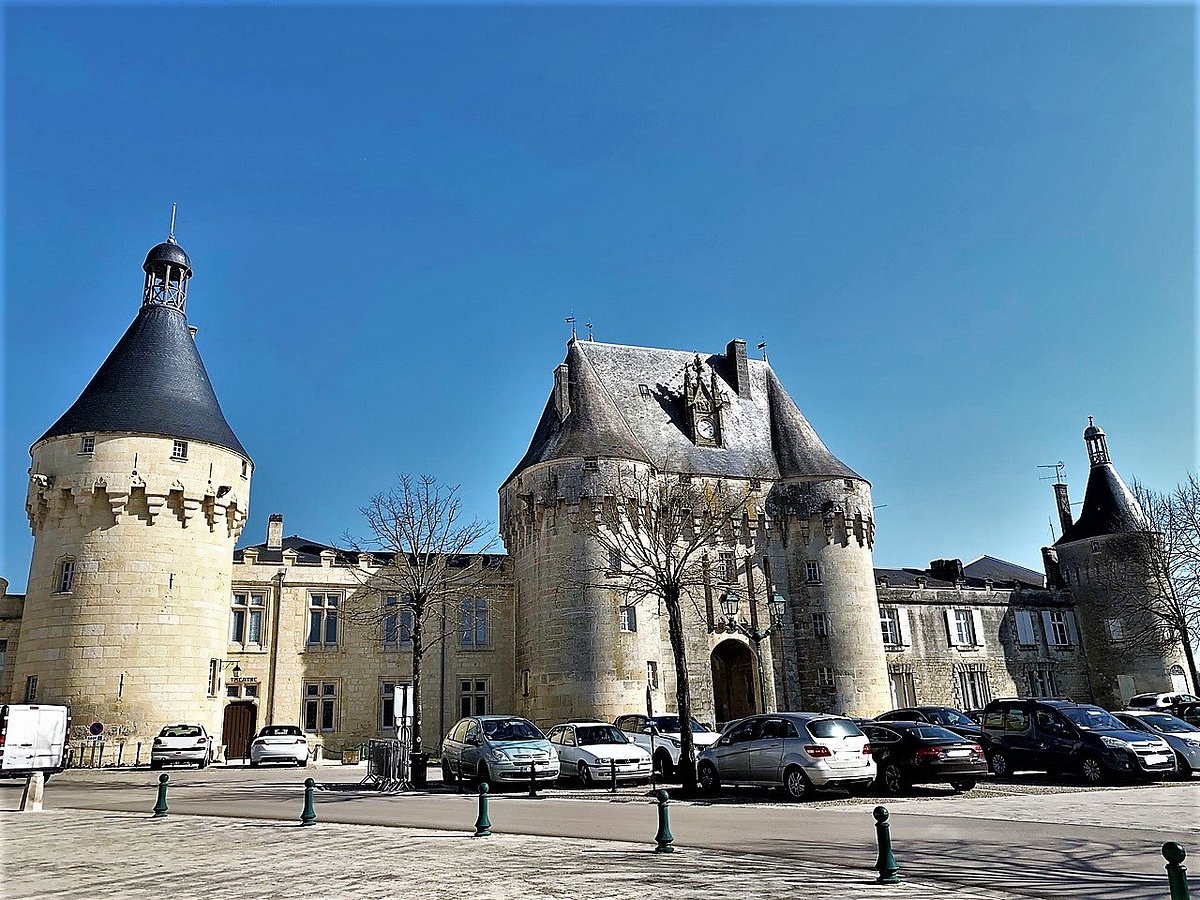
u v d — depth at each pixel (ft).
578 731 77.05
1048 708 69.92
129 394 110.22
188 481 108.78
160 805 51.88
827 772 55.62
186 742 95.40
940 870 32.60
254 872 33.37
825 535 134.41
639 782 74.54
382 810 54.65
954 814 49.34
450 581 123.34
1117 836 40.60
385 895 28.84
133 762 98.68
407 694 76.79
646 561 88.69
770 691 126.52
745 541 131.85
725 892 28.55
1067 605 167.63
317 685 122.72
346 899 28.37
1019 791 61.67
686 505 107.04
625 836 41.63
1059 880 30.86
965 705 152.97
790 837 40.86
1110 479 170.30
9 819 50.96
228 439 115.96
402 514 138.21
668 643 123.34
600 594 116.98
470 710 126.52
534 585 123.34
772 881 30.35
